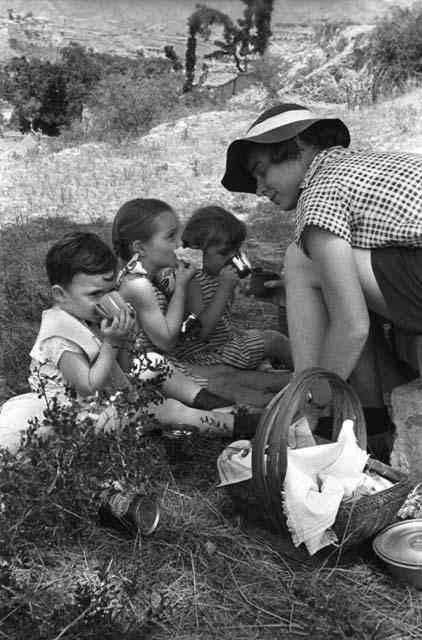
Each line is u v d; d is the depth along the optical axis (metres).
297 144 3.14
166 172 12.56
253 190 3.50
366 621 2.47
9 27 158.00
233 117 18.73
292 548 2.80
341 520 2.62
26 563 2.67
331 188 2.97
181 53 175.12
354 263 2.96
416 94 18.58
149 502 2.87
